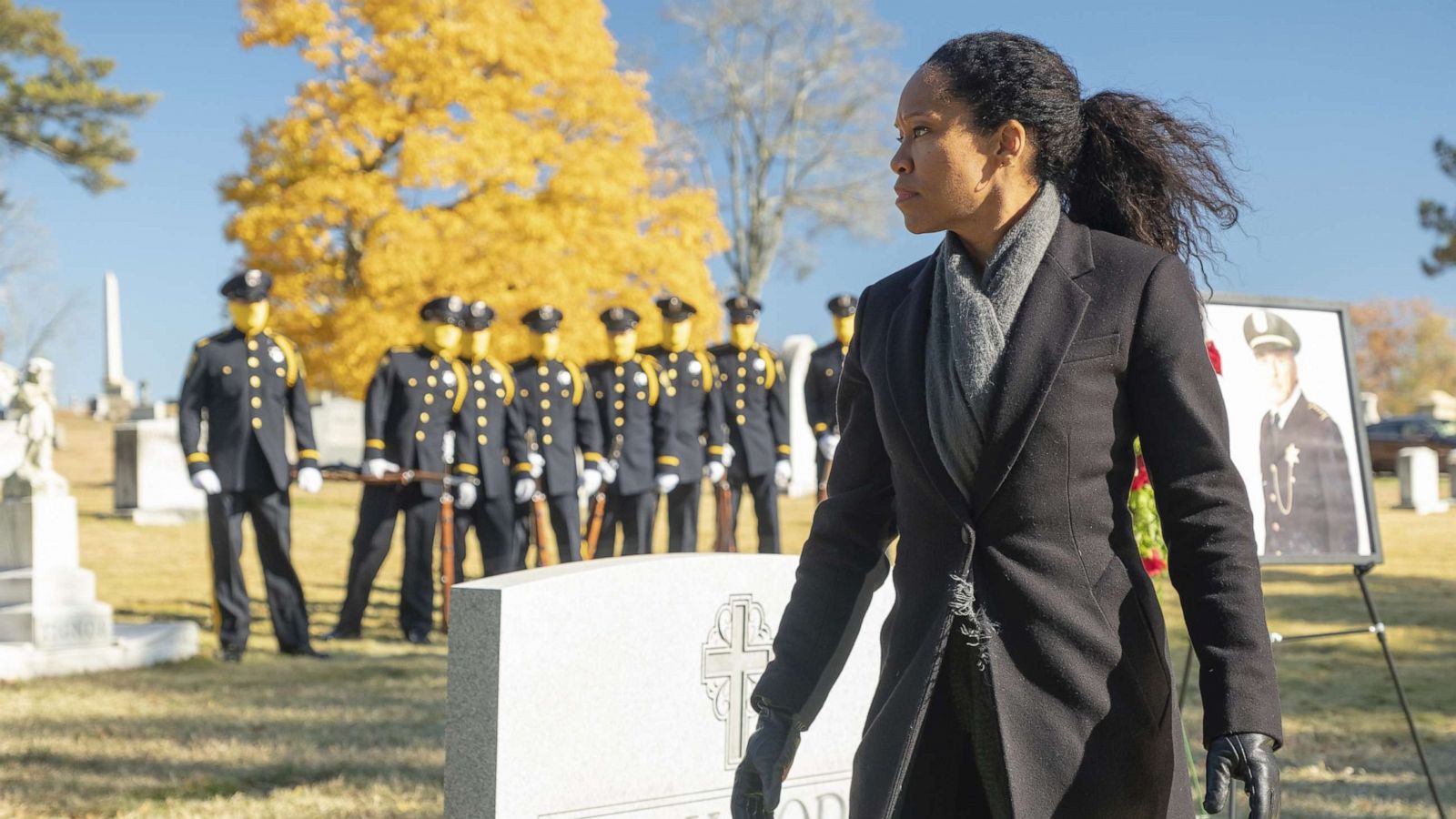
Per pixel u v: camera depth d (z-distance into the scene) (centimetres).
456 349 1052
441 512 981
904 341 185
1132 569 176
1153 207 193
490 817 298
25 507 814
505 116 1958
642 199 2162
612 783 315
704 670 331
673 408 1148
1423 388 6162
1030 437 171
